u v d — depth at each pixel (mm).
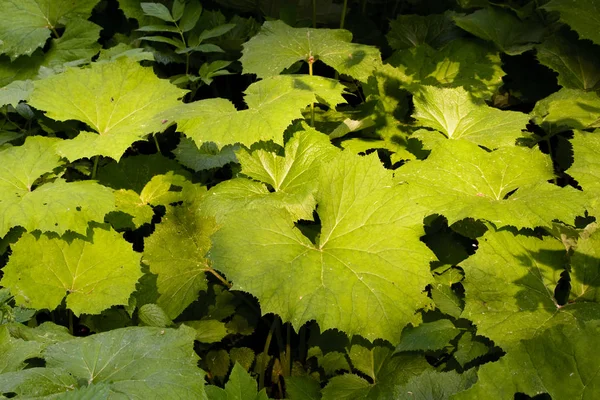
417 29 3715
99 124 2646
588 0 3223
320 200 2320
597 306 2004
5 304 2162
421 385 1918
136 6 3764
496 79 3217
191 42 3484
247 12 4160
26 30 3557
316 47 3008
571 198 2102
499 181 2334
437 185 2291
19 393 1598
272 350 2697
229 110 2439
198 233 2609
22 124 3256
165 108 2650
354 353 2291
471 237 2514
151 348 1807
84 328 2650
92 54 3635
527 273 2125
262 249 2129
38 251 2299
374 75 3035
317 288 2041
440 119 2703
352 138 2918
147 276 2551
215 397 1813
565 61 3209
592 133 2457
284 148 2508
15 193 2312
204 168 2799
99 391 1499
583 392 1720
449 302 2312
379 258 2141
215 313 2643
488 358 2148
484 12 3516
